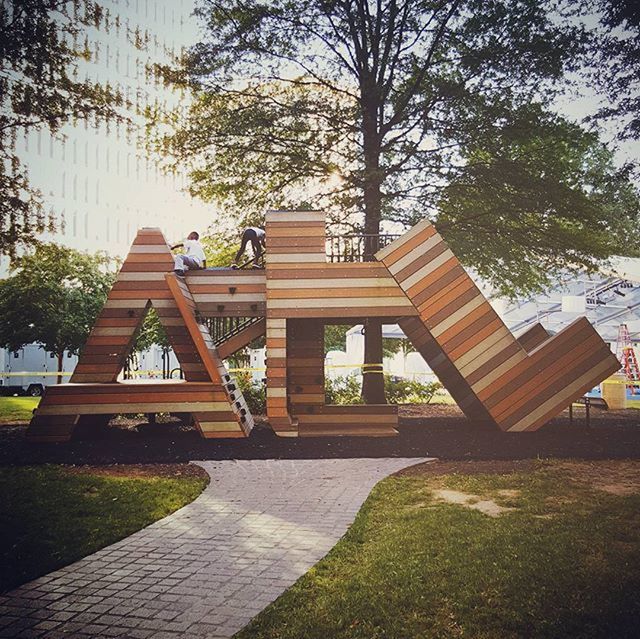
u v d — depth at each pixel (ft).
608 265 57.06
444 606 11.21
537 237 53.88
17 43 47.62
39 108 50.37
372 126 54.19
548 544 14.14
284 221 37.11
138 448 30.94
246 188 56.34
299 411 41.68
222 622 10.99
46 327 93.09
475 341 35.53
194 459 28.22
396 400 60.39
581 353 35.24
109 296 36.81
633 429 35.65
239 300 38.34
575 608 10.70
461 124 51.85
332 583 12.74
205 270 38.78
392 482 22.59
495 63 50.37
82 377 35.78
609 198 51.85
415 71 53.21
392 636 10.11
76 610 11.62
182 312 34.65
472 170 52.19
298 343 42.52
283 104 52.65
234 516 18.42
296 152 53.98
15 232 51.08
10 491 21.26
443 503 19.04
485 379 35.14
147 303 37.22
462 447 29.96
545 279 60.64
